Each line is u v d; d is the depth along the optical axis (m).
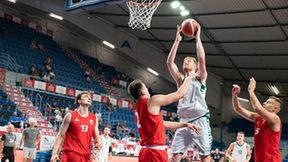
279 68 25.61
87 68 25.05
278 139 5.30
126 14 22.97
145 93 4.60
